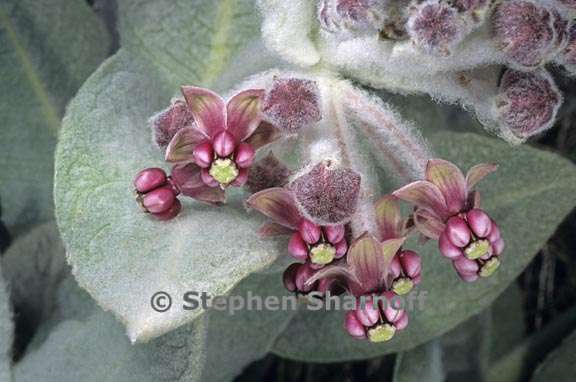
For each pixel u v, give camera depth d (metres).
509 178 0.27
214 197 0.23
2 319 0.25
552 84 0.23
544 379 0.28
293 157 0.24
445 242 0.22
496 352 0.30
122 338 0.25
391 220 0.22
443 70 0.23
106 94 0.24
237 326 0.27
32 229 0.28
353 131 0.24
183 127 0.22
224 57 0.26
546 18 0.22
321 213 0.22
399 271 0.22
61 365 0.25
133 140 0.24
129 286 0.22
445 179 0.22
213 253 0.22
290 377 0.30
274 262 0.24
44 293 0.27
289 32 0.24
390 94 0.27
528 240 0.27
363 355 0.28
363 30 0.23
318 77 0.24
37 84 0.28
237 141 0.22
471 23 0.21
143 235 0.23
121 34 0.26
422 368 0.27
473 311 0.27
